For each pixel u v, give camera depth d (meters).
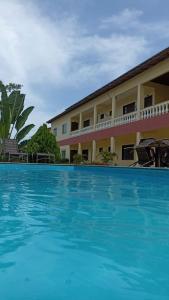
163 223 4.62
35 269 2.80
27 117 24.47
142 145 16.50
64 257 3.13
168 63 18.00
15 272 2.73
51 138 24.69
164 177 12.04
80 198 7.03
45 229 4.21
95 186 9.62
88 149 32.59
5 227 4.30
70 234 3.97
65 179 12.12
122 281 2.57
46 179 12.03
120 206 6.03
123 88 23.05
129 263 2.98
